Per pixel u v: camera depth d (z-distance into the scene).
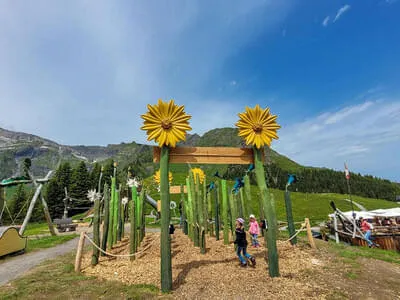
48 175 16.06
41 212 41.16
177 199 37.22
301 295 4.31
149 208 32.94
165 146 5.23
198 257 7.10
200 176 12.69
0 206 15.51
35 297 4.38
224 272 5.58
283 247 8.25
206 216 10.95
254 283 4.88
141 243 10.11
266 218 5.52
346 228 13.13
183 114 5.40
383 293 4.50
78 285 4.99
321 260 6.73
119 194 11.20
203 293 4.41
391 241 10.77
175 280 5.11
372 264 6.50
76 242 12.92
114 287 4.77
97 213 7.07
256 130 5.84
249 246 8.52
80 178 47.62
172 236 12.37
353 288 4.70
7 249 9.13
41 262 7.95
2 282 5.69
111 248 8.55
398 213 14.64
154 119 5.18
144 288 4.68
